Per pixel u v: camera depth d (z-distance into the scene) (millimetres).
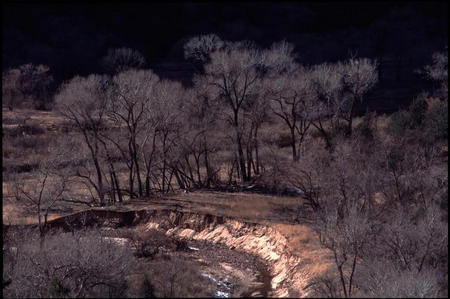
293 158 54594
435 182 35562
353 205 31344
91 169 58531
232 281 35250
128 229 46250
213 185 57125
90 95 54250
